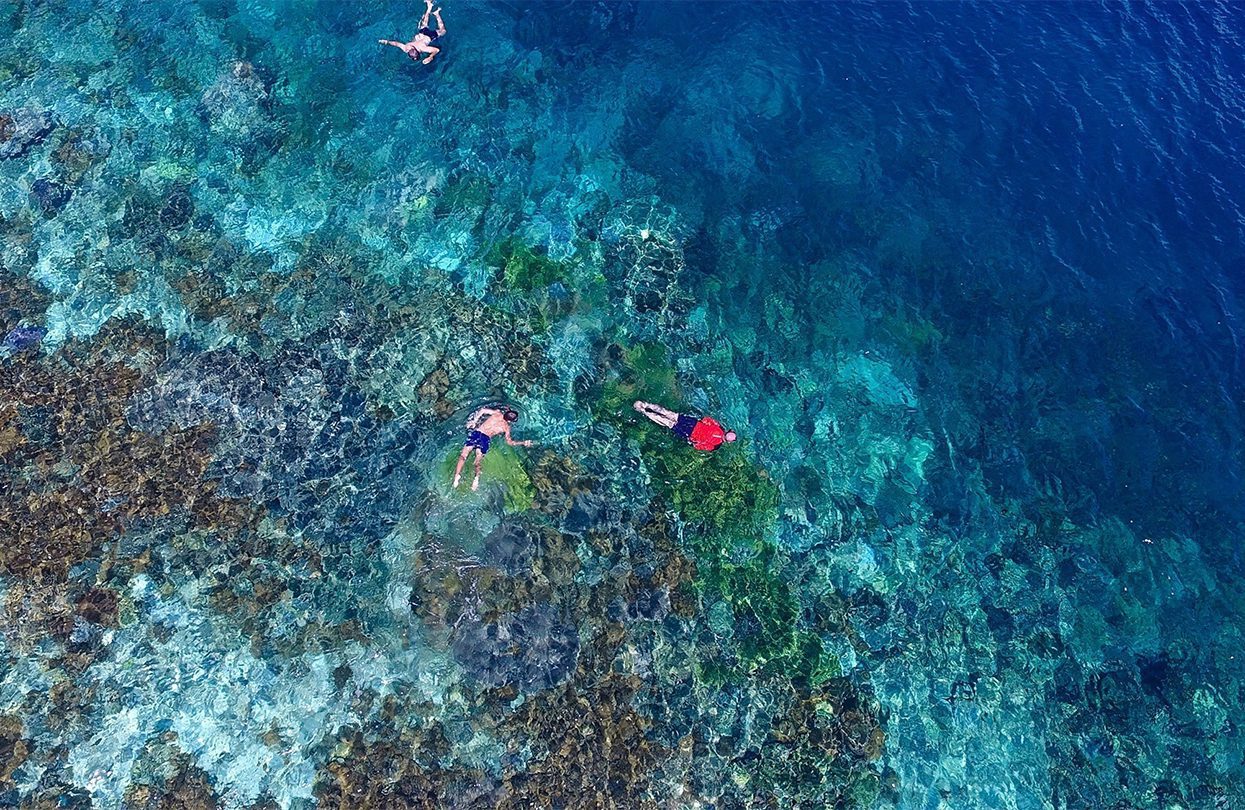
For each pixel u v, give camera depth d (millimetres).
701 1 20500
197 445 13125
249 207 15953
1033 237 17719
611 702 12242
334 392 14039
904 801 12336
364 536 12875
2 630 11352
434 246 16125
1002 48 20750
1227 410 16094
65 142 16000
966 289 17062
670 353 15727
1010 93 19797
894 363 16266
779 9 20750
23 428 12781
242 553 12461
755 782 12078
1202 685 13750
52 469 12531
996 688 13430
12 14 17562
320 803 10984
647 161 17922
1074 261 17500
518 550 12867
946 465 15398
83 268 14602
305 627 12062
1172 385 16297
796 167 18141
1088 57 20812
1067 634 14047
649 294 16281
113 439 12922
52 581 11766
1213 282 17453
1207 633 14195
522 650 12211
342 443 13609
